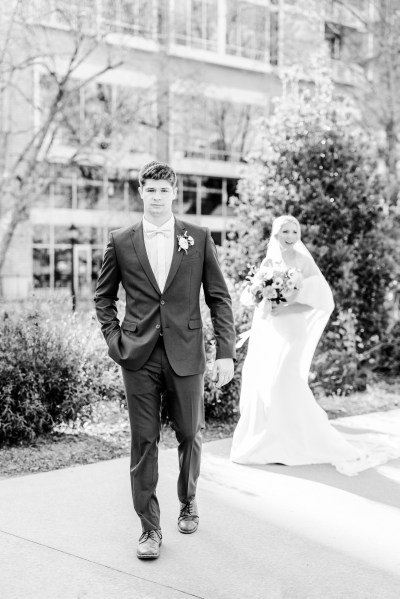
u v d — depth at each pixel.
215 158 24.45
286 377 5.91
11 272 21.14
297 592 3.43
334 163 9.54
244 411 5.98
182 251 3.96
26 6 12.77
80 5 13.65
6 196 16.27
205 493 4.99
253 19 23.22
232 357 4.02
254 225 9.55
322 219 9.38
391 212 10.02
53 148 20.27
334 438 5.94
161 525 4.30
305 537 4.16
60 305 7.61
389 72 14.34
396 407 8.60
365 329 10.12
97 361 7.00
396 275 9.98
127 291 3.97
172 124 22.84
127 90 21.09
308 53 14.66
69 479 5.21
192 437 4.00
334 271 9.21
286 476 5.47
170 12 19.91
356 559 3.85
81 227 22.41
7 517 4.39
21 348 6.44
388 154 14.11
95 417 7.07
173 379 3.89
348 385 9.27
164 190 3.95
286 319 6.00
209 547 3.97
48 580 3.51
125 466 5.56
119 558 3.79
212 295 4.11
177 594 3.38
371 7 15.30
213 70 23.56
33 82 19.27
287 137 9.59
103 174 20.78
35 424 6.44
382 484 5.27
